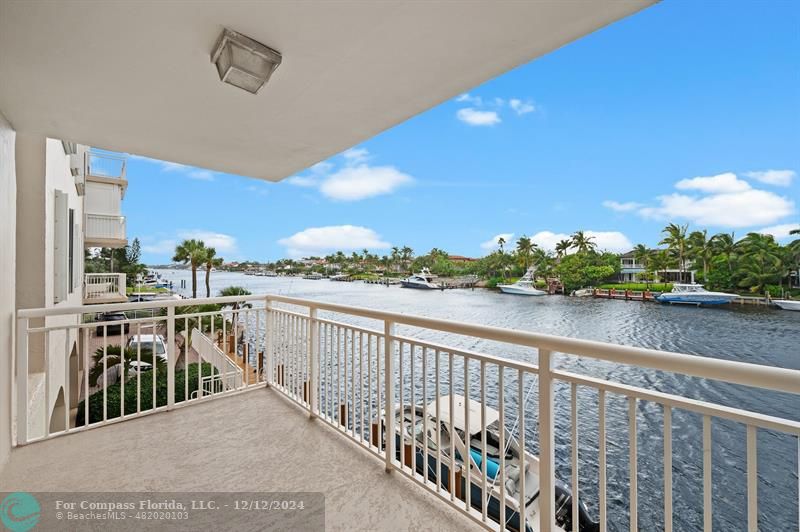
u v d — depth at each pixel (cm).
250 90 182
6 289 232
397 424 289
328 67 181
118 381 741
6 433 233
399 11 141
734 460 178
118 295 1280
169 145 292
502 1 135
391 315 218
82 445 254
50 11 138
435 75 190
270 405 325
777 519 158
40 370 372
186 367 329
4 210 227
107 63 176
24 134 264
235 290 1120
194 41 159
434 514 185
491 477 318
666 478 113
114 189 1263
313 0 134
